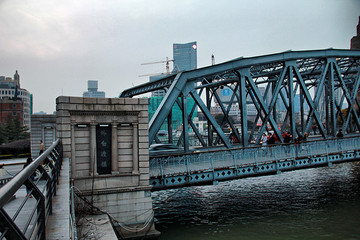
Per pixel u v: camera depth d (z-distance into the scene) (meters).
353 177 40.25
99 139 16.58
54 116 34.88
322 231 20.33
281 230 20.56
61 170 13.20
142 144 16.97
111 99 16.52
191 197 31.11
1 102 105.94
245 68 25.02
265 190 33.59
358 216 23.31
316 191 32.38
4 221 3.14
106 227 13.11
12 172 26.08
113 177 16.53
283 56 26.62
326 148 24.38
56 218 6.79
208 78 24.83
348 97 30.77
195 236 19.73
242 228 21.06
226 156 21.06
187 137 22.27
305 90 27.66
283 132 29.89
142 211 16.77
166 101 21.41
